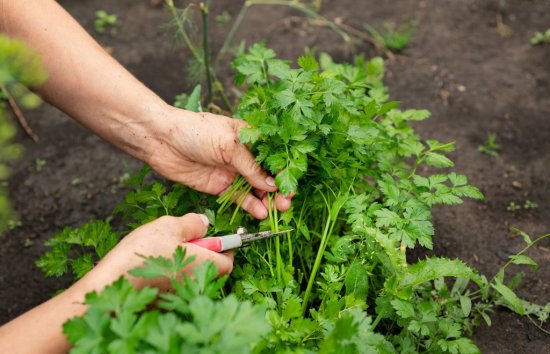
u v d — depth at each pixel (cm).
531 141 288
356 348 134
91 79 185
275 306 170
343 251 187
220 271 167
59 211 273
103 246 196
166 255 152
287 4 388
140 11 387
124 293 125
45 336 132
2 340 130
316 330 161
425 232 181
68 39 183
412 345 182
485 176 273
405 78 329
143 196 200
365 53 347
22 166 294
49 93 190
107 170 292
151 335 116
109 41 364
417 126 300
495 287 191
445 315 202
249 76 207
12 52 112
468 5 376
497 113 304
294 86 187
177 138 191
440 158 209
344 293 195
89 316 122
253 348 135
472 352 167
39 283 245
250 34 363
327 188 205
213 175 204
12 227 265
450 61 338
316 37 360
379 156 209
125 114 190
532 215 254
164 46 359
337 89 187
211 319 118
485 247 241
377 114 215
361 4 386
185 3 375
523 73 326
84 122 197
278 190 194
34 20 179
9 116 315
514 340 206
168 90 329
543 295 220
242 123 197
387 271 190
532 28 355
